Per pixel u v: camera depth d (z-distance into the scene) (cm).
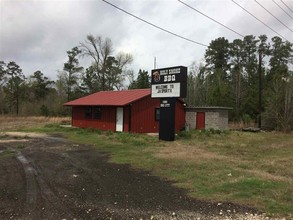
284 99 3281
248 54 6694
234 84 4519
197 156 1375
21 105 6981
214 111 2889
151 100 2714
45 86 7612
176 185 894
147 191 833
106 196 786
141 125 2650
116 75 6294
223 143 1944
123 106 2598
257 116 3784
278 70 5166
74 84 6562
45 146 1756
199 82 5062
